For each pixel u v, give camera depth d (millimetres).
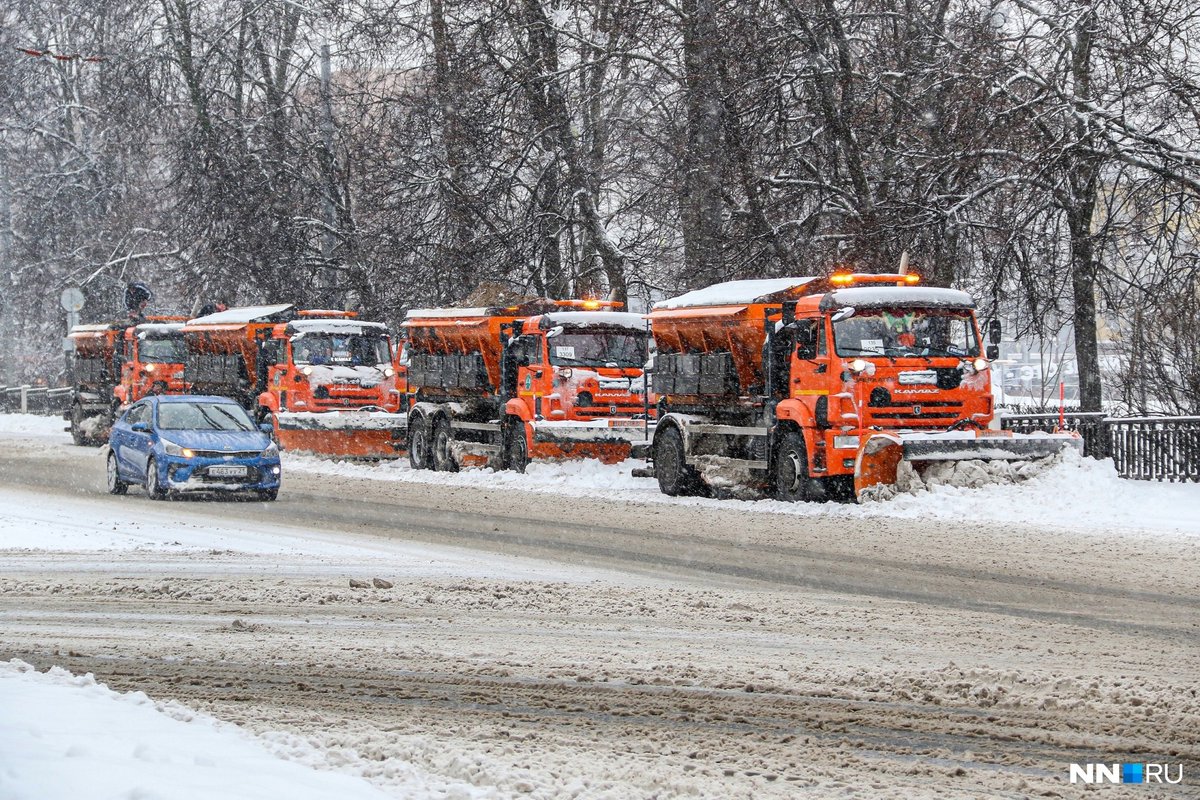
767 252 41750
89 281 67812
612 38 45156
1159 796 8305
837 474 26859
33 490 32625
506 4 46156
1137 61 34656
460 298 47469
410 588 17453
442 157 48375
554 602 16359
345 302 57219
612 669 12375
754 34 40531
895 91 40625
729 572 18859
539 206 47000
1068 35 36406
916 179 38406
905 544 21562
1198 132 34656
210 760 7738
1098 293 39656
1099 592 16875
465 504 28750
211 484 29359
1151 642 13617
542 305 36656
